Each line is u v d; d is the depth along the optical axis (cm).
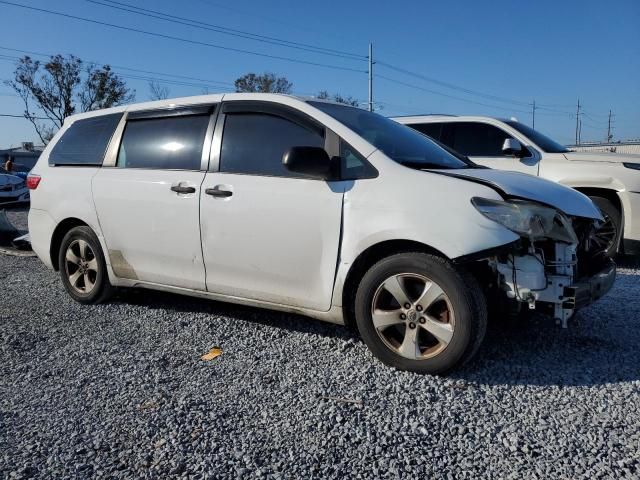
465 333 334
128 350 405
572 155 750
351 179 375
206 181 430
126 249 481
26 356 398
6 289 600
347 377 350
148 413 309
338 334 429
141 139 487
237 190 412
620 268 714
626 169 698
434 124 848
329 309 382
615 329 445
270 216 396
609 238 714
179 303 523
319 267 380
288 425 295
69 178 524
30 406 320
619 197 698
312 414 305
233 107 439
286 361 379
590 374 355
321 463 261
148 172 468
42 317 488
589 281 359
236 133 431
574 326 450
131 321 471
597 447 271
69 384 349
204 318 474
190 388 340
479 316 336
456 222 335
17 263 754
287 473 254
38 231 554
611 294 562
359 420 299
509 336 424
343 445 275
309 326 449
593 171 714
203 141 446
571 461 260
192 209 433
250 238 406
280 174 402
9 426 297
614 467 254
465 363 345
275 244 396
